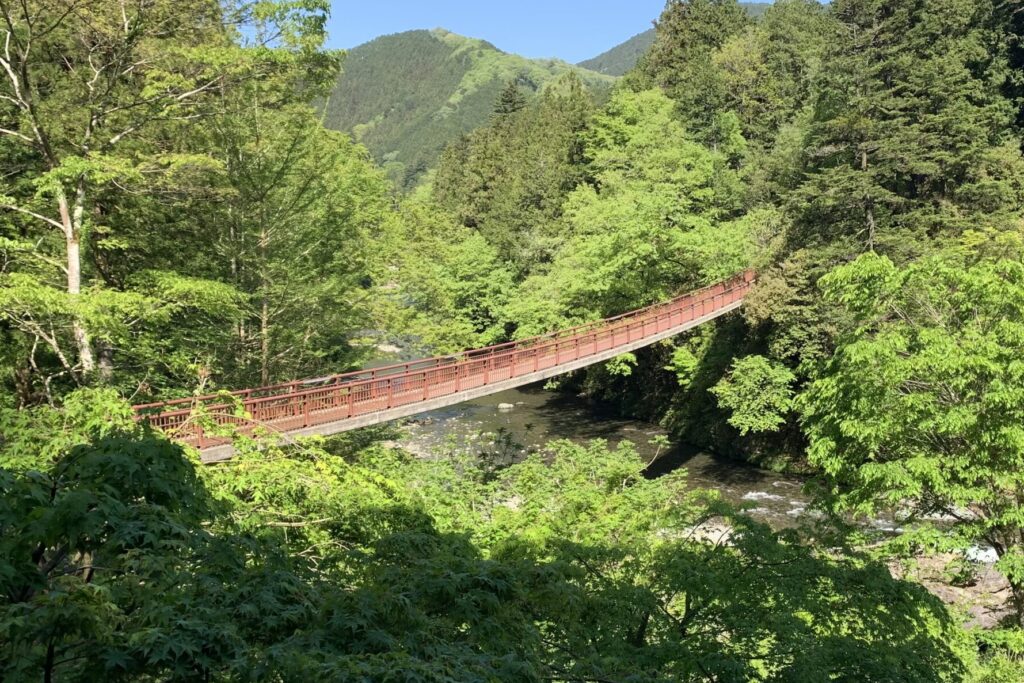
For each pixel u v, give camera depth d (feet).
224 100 41.45
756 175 124.88
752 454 85.61
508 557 23.62
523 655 12.60
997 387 33.24
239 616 9.88
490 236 150.10
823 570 22.04
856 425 37.52
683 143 120.88
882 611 21.58
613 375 119.96
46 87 40.09
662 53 185.98
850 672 19.65
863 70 82.58
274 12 36.04
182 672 8.03
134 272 43.75
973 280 35.81
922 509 41.22
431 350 79.71
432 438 90.84
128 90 40.83
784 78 159.33
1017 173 77.66
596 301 101.04
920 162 76.54
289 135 45.29
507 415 112.57
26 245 35.04
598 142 147.13
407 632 10.68
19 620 7.48
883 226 79.05
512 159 184.34
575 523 28.66
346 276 52.95
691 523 26.13
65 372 38.68
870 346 36.55
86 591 8.02
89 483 9.77
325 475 24.41
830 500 38.86
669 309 81.56
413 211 128.88
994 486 36.24
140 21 35.42
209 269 48.03
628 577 22.17
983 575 47.44
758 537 22.57
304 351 55.88
